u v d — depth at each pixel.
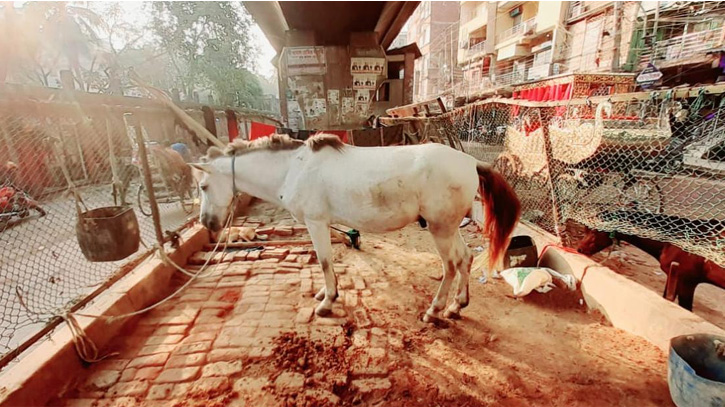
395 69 11.62
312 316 2.74
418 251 4.21
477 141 5.94
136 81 2.63
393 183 2.35
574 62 15.73
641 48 12.48
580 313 2.82
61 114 2.17
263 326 2.59
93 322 2.26
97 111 2.41
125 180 4.99
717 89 2.10
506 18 22.11
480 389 2.00
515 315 2.79
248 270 3.59
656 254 3.12
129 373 2.08
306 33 7.42
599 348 2.34
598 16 14.49
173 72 14.44
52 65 9.49
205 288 3.20
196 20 12.64
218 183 2.85
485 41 22.77
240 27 14.20
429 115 6.61
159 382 2.01
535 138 3.99
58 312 2.15
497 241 2.62
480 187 2.67
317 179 2.51
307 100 7.77
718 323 2.97
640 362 2.19
